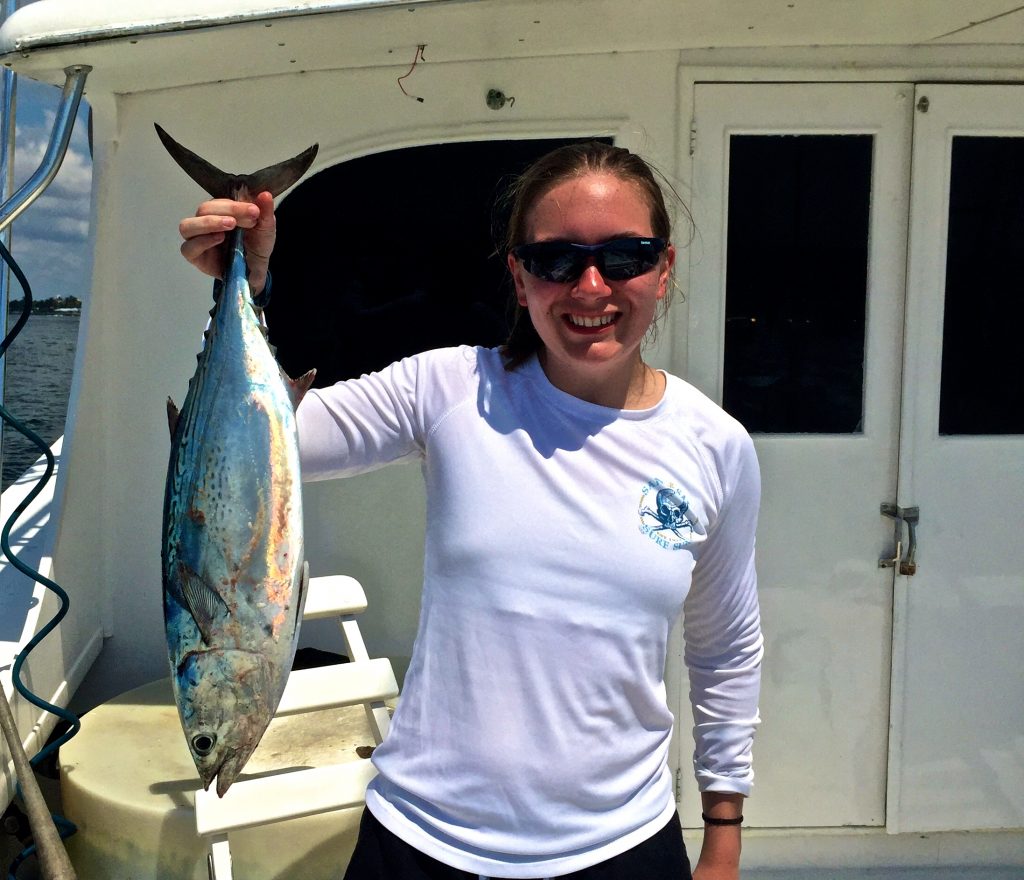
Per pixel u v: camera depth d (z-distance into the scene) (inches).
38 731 95.0
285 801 84.0
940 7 96.0
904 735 117.0
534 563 63.2
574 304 62.6
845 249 114.8
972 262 115.1
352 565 119.2
